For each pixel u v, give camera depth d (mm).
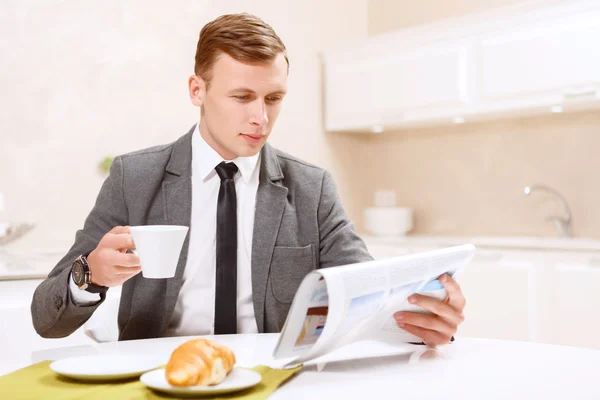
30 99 2992
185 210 1355
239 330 1364
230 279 1312
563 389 806
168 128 3441
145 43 3354
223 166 1359
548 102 3018
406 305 1053
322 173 1511
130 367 864
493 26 3209
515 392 792
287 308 1383
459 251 1037
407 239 3504
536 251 2906
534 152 3535
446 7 3938
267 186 1403
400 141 4199
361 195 4391
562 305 2812
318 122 4109
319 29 4117
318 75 4109
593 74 2832
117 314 1430
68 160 3102
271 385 806
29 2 2980
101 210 1347
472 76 3311
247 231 1399
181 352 766
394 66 3670
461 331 3182
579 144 3348
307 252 1406
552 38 2977
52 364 854
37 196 3010
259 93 1179
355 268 843
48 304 1146
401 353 1037
